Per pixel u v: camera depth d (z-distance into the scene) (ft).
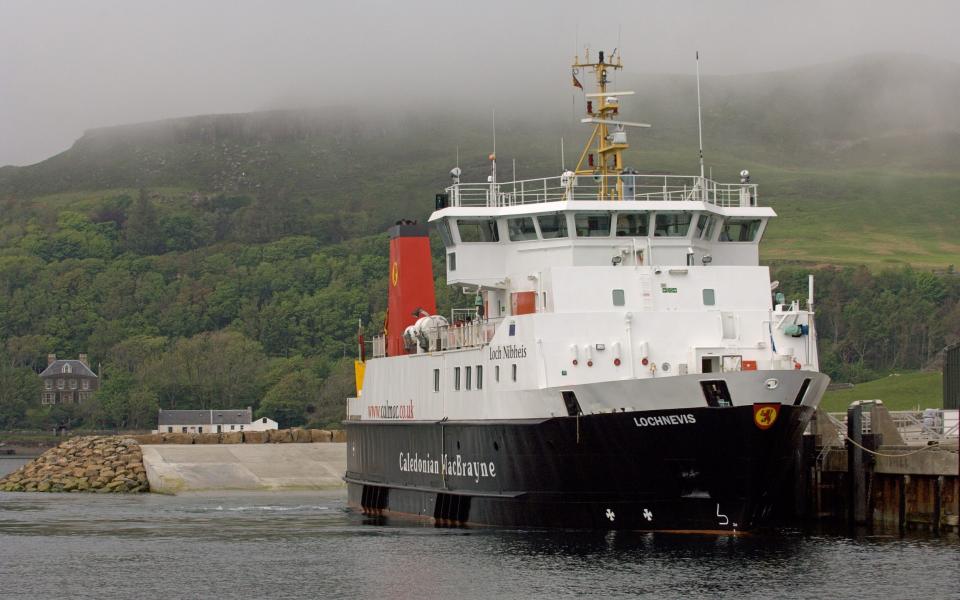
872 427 239.71
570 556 201.46
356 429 297.12
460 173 245.65
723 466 197.57
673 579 183.52
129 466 453.58
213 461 450.30
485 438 225.15
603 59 244.01
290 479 426.10
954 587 179.42
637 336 209.67
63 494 421.59
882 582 182.70
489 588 182.09
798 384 195.62
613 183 245.24
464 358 235.61
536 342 209.05
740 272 217.77
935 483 226.17
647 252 220.64
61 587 199.21
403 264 284.61
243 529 271.08
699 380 193.47
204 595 189.47
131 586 198.90
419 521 256.93
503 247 239.30
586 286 212.43
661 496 203.82
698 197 237.66
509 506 222.07
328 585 193.67
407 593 182.29
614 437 202.08
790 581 183.01
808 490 249.96
